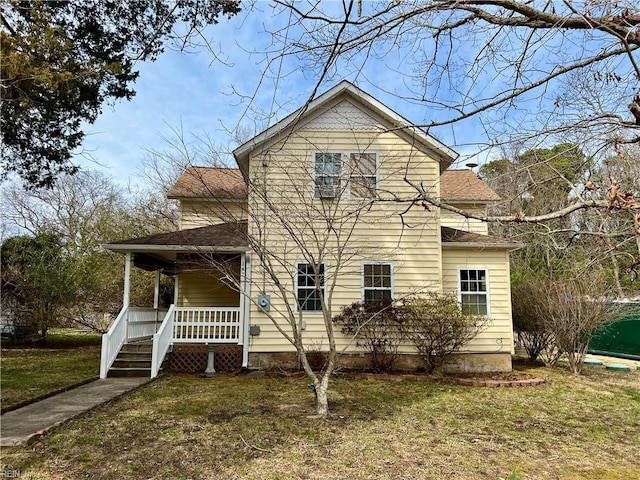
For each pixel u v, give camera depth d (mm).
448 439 6211
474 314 12297
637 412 8047
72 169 12047
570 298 12320
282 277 11672
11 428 6281
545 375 11906
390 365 11375
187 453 5473
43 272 17156
